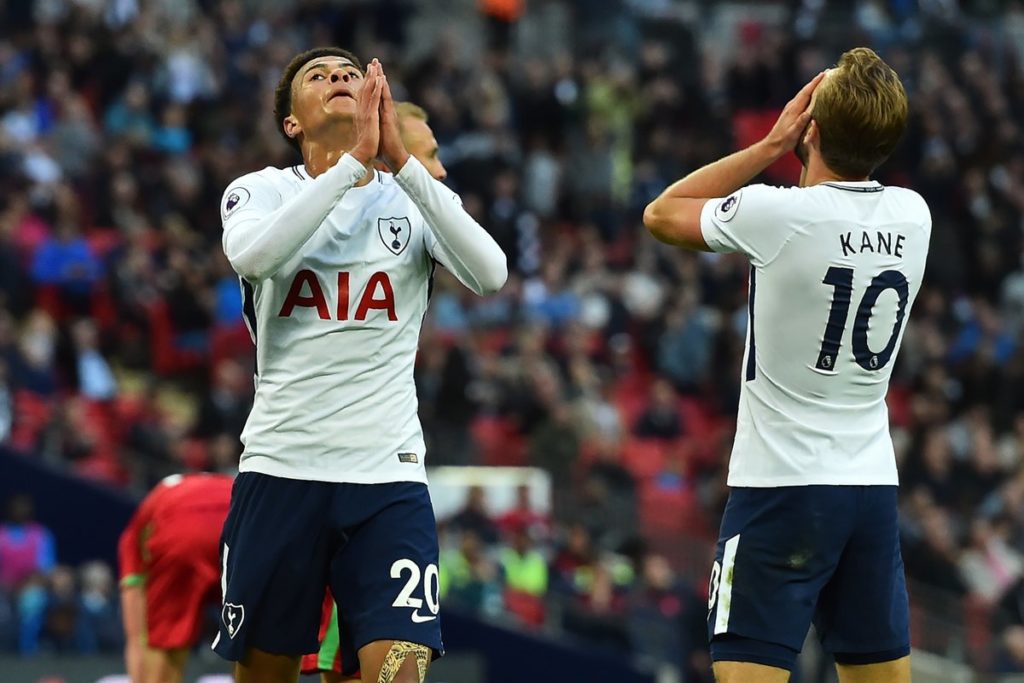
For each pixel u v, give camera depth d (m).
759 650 14.57
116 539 42.59
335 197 14.38
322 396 14.89
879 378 14.86
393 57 63.09
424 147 18.09
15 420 44.03
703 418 53.66
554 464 46.81
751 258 14.82
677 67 74.06
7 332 44.97
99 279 49.31
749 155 15.21
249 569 14.95
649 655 40.41
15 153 51.50
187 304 48.78
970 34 76.38
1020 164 70.25
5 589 36.41
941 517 45.62
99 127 57.03
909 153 67.44
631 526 46.16
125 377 47.78
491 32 70.25
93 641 36.28
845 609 14.95
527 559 41.41
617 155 65.31
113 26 59.97
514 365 49.31
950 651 43.09
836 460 14.65
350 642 15.41
